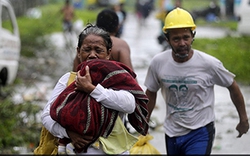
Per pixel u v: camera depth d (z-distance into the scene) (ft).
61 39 139.03
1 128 48.42
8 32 72.38
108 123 22.97
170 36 30.48
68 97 22.97
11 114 52.06
